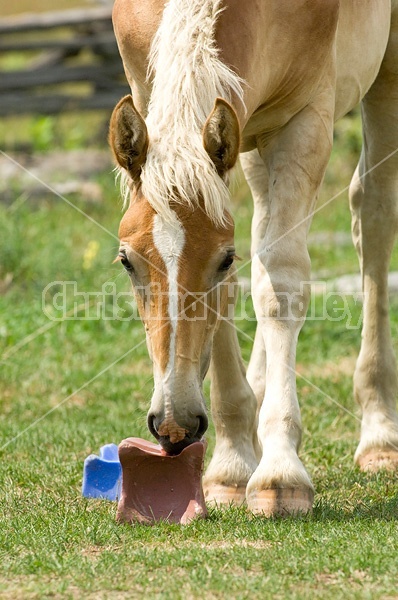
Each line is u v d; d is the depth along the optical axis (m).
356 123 23.16
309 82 7.27
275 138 7.48
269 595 5.18
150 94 7.24
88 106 24.89
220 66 6.46
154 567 5.66
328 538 6.10
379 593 5.20
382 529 6.33
